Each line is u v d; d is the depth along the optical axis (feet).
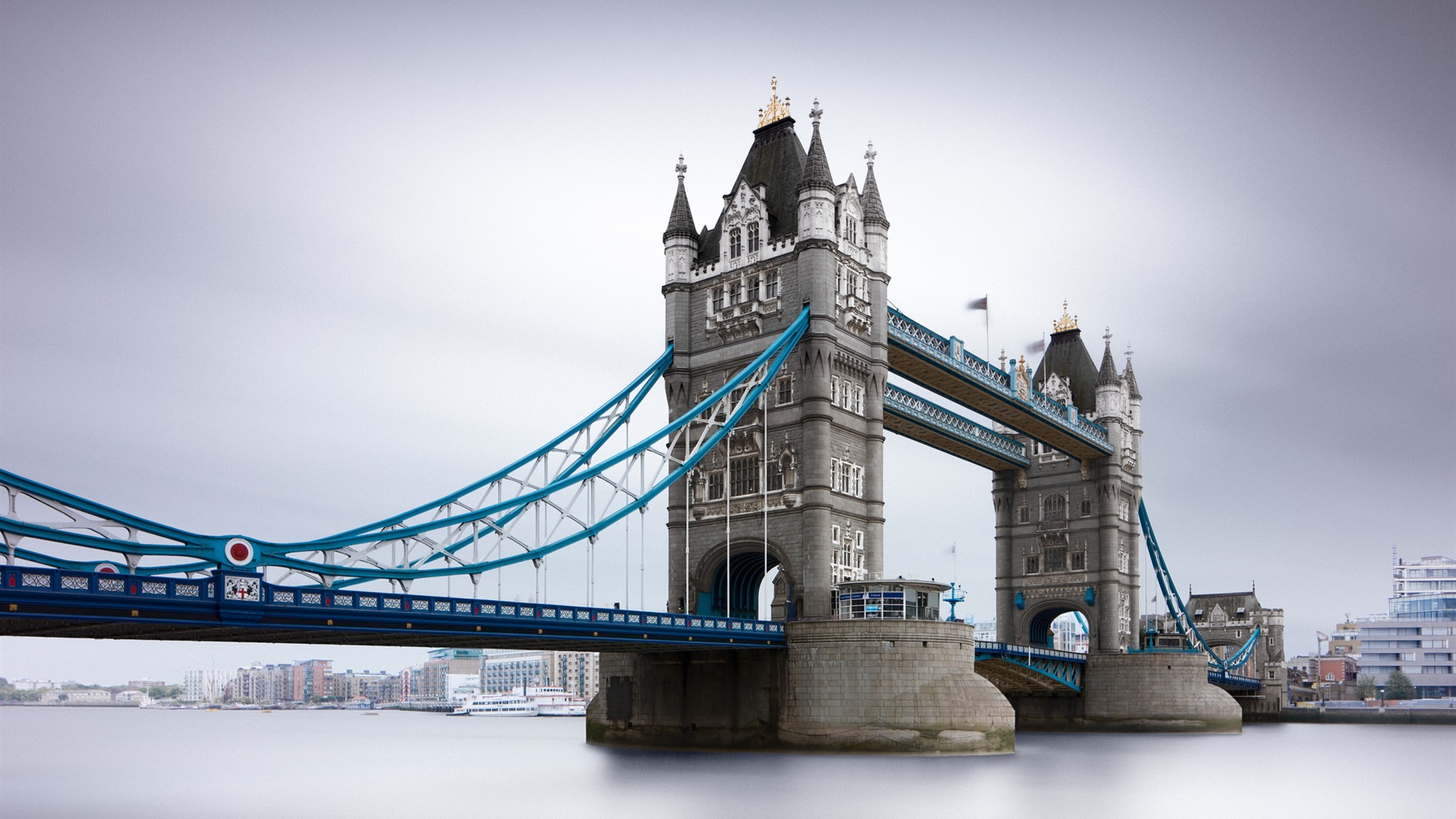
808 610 280.72
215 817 198.80
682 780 225.56
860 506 300.81
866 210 316.40
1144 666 436.76
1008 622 470.39
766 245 305.12
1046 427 414.41
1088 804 209.36
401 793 233.76
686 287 319.68
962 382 361.30
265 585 178.50
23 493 168.04
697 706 285.84
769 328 299.99
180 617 169.07
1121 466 463.01
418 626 198.80
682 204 323.78
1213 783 257.34
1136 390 485.15
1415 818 210.59
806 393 288.51
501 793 226.17
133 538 175.32
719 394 284.00
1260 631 625.82
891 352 333.42
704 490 309.01
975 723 267.39
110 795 238.48
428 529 225.56
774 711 271.69
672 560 309.42
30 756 394.73
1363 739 440.86
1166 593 521.65
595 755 287.48
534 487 270.67
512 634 214.28
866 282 311.88
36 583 153.28
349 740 519.60
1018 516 476.54
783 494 290.35
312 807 213.05
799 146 315.99
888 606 271.90
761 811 188.55
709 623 251.80
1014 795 213.46
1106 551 451.12
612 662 309.83
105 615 160.45
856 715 261.24
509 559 237.25
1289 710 636.07
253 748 442.09
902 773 235.40
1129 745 373.40
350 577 206.49
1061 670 428.15
